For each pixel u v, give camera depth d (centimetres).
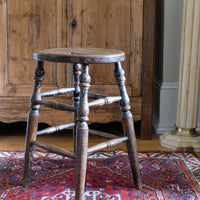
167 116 235
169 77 231
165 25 225
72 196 141
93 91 208
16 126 246
